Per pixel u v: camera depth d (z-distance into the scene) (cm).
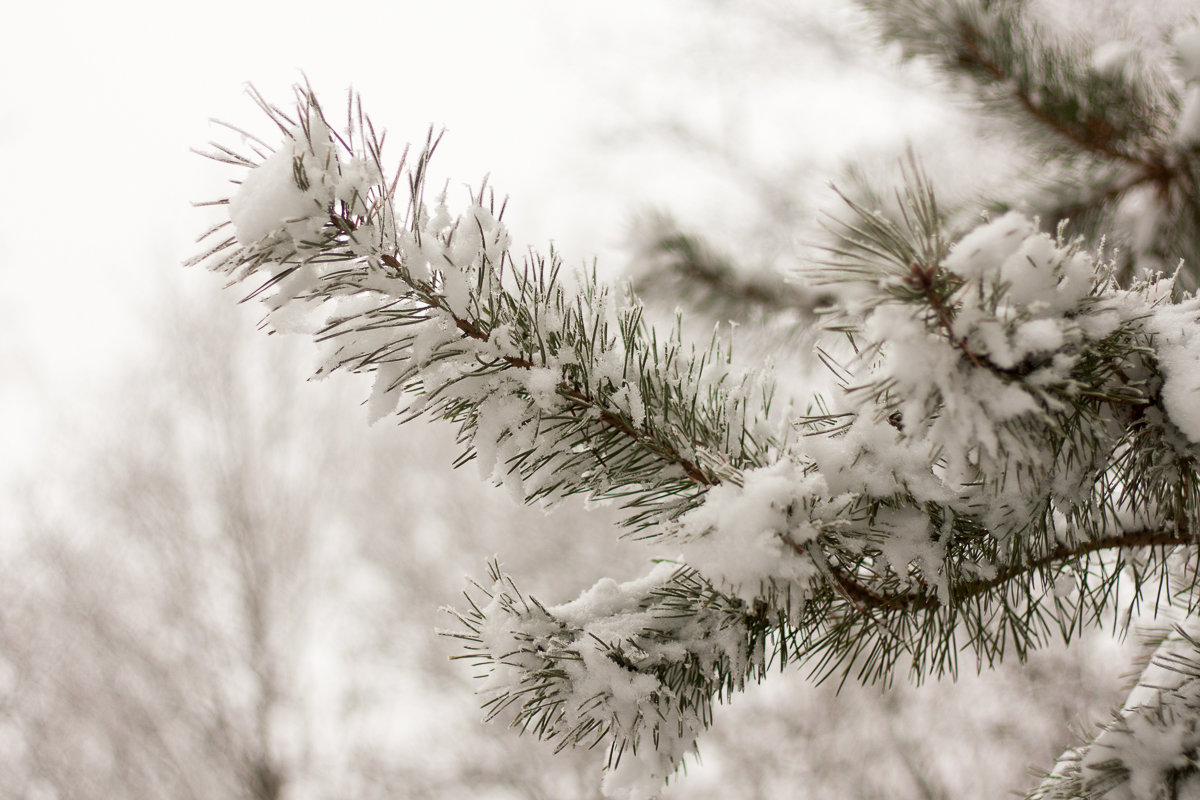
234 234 118
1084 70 191
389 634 692
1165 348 119
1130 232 192
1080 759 133
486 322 122
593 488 126
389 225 119
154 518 691
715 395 126
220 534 702
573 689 125
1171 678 133
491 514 700
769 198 360
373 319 120
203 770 652
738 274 237
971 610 126
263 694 664
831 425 123
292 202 117
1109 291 119
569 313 123
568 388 123
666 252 245
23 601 665
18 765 628
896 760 525
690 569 127
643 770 126
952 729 497
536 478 125
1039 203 194
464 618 127
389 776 633
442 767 629
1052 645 425
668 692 124
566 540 649
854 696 525
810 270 116
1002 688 464
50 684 640
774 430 126
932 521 123
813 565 119
